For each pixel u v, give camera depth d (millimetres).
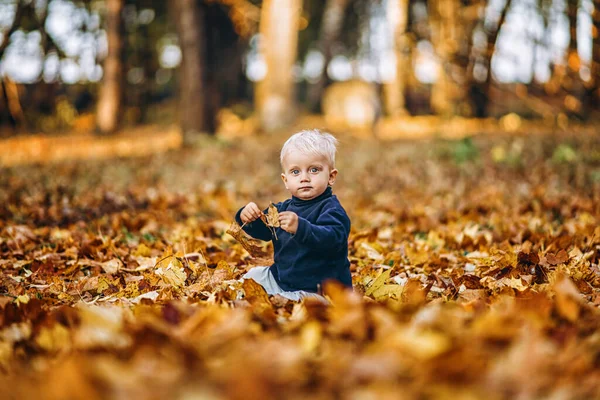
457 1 19312
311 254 3551
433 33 20453
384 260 5000
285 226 3354
